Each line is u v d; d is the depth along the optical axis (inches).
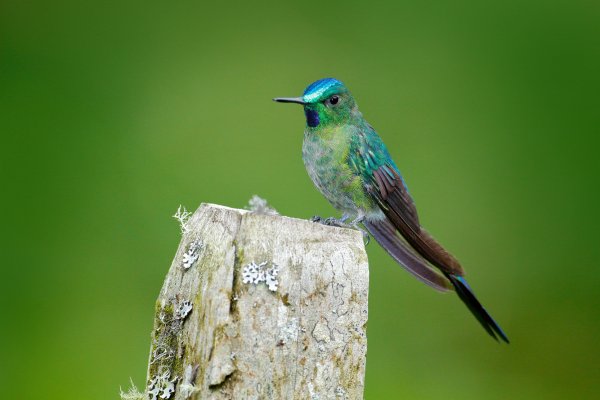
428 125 501.4
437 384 403.5
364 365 188.5
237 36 542.9
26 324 407.8
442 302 422.3
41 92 500.7
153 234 445.1
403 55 531.2
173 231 445.4
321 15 549.6
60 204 453.1
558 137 500.1
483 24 539.2
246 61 530.6
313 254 187.0
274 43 540.1
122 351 397.4
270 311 182.2
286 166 486.6
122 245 443.5
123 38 530.9
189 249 191.6
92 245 441.1
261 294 182.5
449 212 470.6
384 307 417.7
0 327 406.3
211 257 186.4
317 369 183.8
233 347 179.8
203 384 179.2
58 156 478.0
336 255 188.2
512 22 537.0
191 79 521.7
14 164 465.4
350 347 186.9
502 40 532.4
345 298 187.5
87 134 486.0
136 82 518.0
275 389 180.4
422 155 490.6
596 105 507.2
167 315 189.9
